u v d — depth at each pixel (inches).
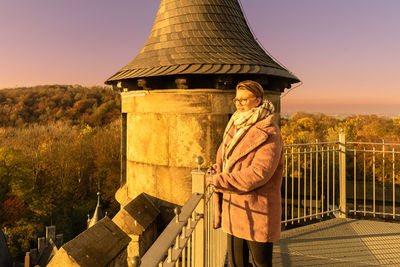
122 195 235.1
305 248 133.6
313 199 679.7
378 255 125.6
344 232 151.1
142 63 208.2
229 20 228.2
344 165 173.2
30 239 1551.4
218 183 58.6
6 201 1648.6
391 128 2262.6
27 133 2721.5
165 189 198.7
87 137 2391.7
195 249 80.6
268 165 55.7
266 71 187.3
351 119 2484.0
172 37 217.3
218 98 192.7
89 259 112.1
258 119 59.2
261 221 60.6
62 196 1895.9
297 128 2504.9
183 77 183.2
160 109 199.6
